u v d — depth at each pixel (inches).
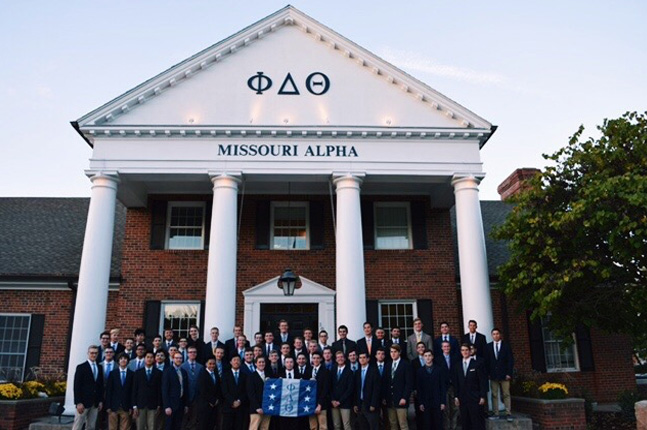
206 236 789.2
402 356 513.7
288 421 445.7
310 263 778.8
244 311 750.5
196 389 443.5
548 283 581.6
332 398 441.7
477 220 657.6
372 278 781.9
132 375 459.8
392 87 698.8
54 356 762.2
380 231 810.2
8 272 777.6
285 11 711.1
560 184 617.0
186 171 655.8
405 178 682.8
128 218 791.1
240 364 442.6
